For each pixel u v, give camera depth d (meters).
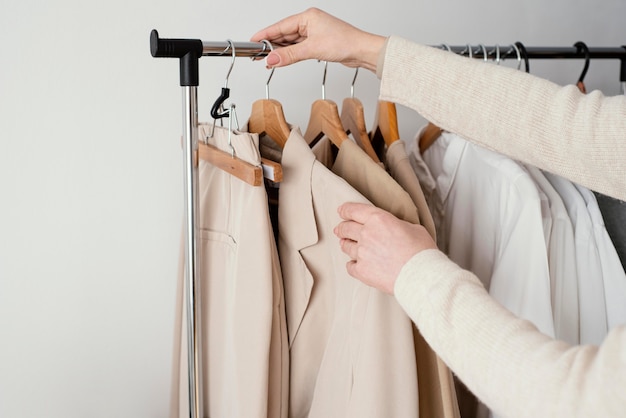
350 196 0.86
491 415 1.10
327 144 1.08
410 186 0.94
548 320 0.97
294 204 0.96
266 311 0.94
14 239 1.30
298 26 0.94
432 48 0.88
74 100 1.29
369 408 0.85
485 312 0.62
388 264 0.74
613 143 0.75
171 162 1.38
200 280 1.05
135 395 1.45
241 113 1.40
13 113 1.25
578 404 0.52
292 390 1.04
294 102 1.43
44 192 1.30
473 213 1.10
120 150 1.34
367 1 1.43
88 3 1.26
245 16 1.36
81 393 1.41
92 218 1.35
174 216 1.41
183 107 0.91
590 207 1.05
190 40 0.88
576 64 1.64
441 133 1.19
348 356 0.90
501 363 0.59
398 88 0.89
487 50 1.10
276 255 0.98
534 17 1.58
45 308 1.35
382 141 1.14
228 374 1.04
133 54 1.31
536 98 0.81
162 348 1.46
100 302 1.39
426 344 0.91
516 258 0.99
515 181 0.99
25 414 1.37
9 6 1.22
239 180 0.99
